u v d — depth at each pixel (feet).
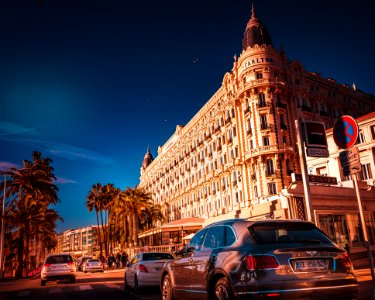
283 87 154.20
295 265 17.11
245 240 18.60
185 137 233.76
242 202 155.33
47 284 67.46
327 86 182.60
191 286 22.67
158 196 286.25
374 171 116.06
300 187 60.39
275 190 141.18
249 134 153.38
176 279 25.35
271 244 17.99
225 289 18.33
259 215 69.10
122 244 228.02
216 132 186.29
